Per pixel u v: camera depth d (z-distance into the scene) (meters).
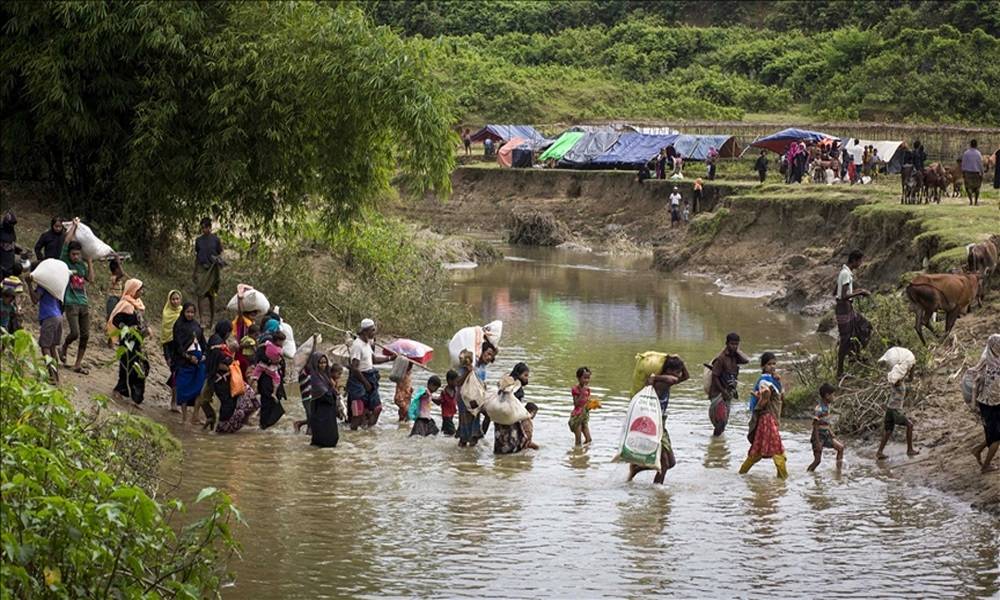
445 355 23.61
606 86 80.38
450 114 24.61
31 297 16.27
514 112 76.69
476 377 16.53
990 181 43.31
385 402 19.36
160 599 8.16
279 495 13.66
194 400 16.81
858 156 52.41
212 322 22.52
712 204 51.53
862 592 10.90
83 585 7.74
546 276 40.75
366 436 16.94
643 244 53.00
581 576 11.23
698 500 13.85
